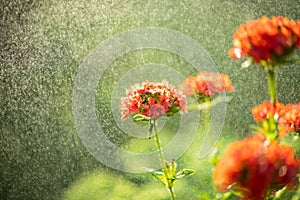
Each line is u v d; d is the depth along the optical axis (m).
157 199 1.62
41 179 1.78
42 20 1.95
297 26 1.03
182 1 2.04
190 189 1.57
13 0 1.93
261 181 0.94
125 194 1.69
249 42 1.03
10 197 1.76
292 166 0.95
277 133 1.07
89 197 1.72
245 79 1.88
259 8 2.07
